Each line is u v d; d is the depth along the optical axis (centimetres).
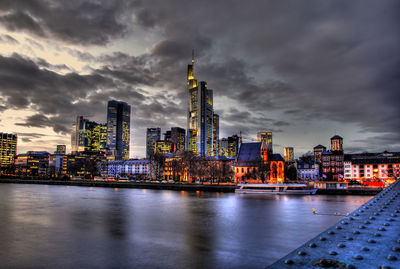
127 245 3975
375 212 1423
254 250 3747
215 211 7475
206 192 15062
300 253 824
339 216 6556
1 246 3906
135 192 15062
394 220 1248
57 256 3472
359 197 11725
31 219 6141
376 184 14950
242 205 8894
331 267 698
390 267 684
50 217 6425
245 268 3084
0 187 19238
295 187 13475
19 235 4575
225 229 5103
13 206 8562
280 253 3625
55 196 12231
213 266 3144
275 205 8806
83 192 14850
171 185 17300
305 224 5597
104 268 3081
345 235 1020
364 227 1134
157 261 3303
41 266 3133
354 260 750
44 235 4575
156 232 4838
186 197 11906
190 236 4538
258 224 5591
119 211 7488
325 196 12306
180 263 3234
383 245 887
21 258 3397
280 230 5016
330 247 880
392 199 1841
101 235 4591
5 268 3078
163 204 9194
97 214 6938
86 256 3472
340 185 13162
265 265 3175
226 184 19462
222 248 3834
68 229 5059
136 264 3200
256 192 13888
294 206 8612
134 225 5472
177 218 6350
